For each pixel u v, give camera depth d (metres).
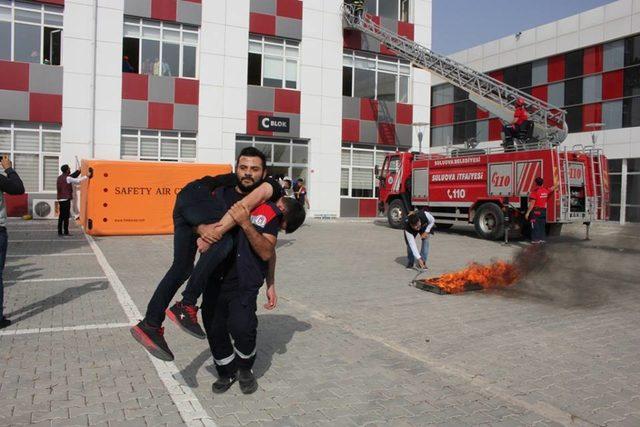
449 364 4.84
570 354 5.14
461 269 10.27
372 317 6.54
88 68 19.36
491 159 15.83
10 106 18.52
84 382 4.24
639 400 4.05
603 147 24.86
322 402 3.94
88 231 14.39
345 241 14.88
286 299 7.53
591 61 25.50
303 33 23.05
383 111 24.91
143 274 9.11
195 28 21.17
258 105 22.14
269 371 4.57
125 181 14.69
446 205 17.23
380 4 25.03
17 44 18.69
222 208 3.77
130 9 19.92
